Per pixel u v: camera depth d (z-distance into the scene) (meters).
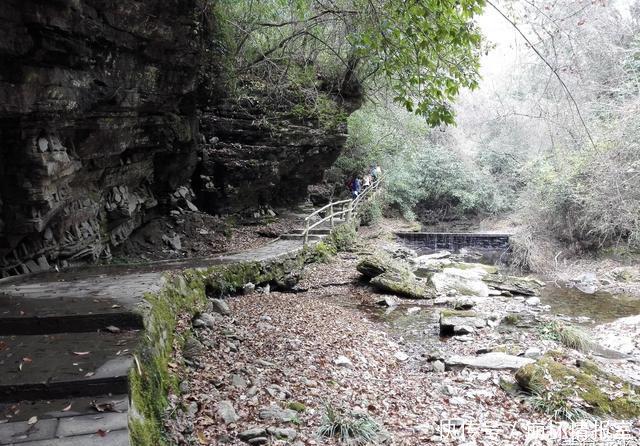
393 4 6.31
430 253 19.39
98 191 8.34
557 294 12.48
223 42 11.71
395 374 6.54
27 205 6.04
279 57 13.47
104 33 6.14
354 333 8.00
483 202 26.22
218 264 8.88
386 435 4.43
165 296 5.67
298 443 4.02
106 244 8.99
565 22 7.42
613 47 12.99
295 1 11.31
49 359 3.68
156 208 11.98
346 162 22.98
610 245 15.66
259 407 4.56
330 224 15.68
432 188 26.72
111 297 5.07
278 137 14.31
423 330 8.96
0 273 6.25
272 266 10.53
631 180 13.30
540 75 13.83
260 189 15.24
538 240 17.06
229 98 13.32
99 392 3.34
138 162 9.75
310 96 14.45
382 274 11.81
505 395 5.75
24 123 5.54
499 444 4.48
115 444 2.77
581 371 6.04
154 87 8.25
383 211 24.94
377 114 21.64
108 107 7.13
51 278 6.23
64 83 5.80
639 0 15.08
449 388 5.93
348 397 5.24
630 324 9.36
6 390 3.24
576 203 15.73
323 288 11.66
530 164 18.36
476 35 5.70
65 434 2.86
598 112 14.55
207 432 3.94
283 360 5.96
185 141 11.16
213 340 6.01
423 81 6.46
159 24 7.23
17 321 4.29
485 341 8.13
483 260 17.95
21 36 4.91
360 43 6.89
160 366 4.25
